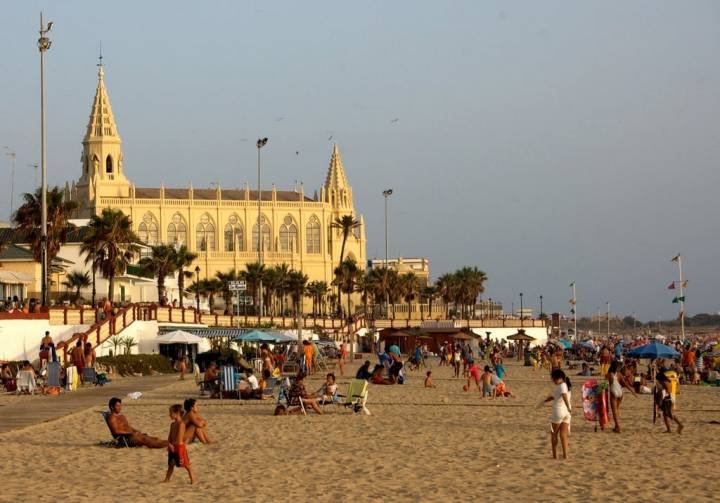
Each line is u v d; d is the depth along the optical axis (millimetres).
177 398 53531
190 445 33812
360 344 145250
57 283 120375
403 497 24141
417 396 55906
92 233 99312
